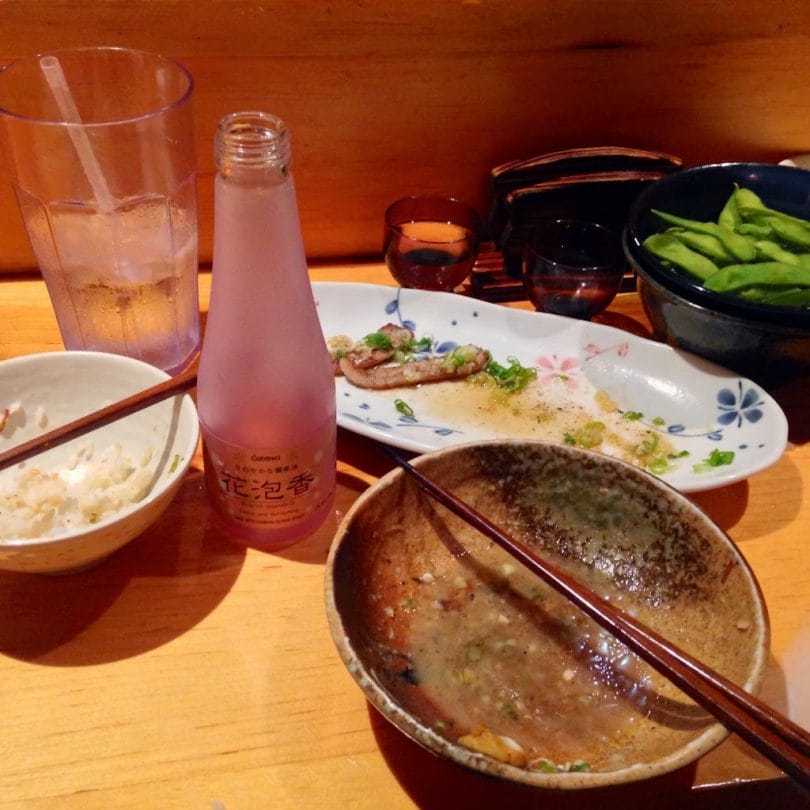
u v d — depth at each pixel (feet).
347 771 1.12
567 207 1.91
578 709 1.16
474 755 0.95
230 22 1.63
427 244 1.85
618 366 1.75
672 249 1.69
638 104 1.92
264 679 1.21
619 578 1.30
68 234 1.51
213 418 1.24
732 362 1.65
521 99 1.86
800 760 0.95
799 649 1.28
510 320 1.84
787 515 1.50
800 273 1.60
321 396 1.25
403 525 1.30
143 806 1.08
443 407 1.69
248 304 1.15
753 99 1.96
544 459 1.33
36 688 1.18
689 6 1.78
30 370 1.36
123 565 1.34
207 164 1.82
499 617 1.26
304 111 1.78
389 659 1.18
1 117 1.42
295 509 1.33
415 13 1.69
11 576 1.31
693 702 1.13
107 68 1.55
